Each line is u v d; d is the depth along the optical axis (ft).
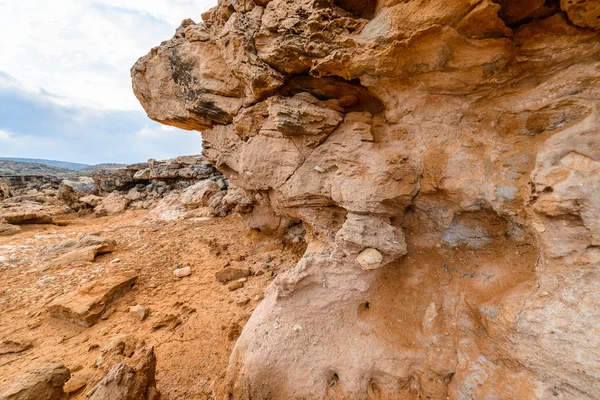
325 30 12.35
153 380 12.02
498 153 11.06
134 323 18.98
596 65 8.80
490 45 9.93
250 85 16.55
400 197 13.16
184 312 19.79
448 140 12.40
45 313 20.63
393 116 13.60
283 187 17.19
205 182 62.49
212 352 15.79
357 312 13.39
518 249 11.37
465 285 12.13
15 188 100.89
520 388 9.01
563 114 9.58
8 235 43.14
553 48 9.45
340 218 16.67
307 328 12.69
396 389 11.34
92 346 16.56
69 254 30.68
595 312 7.79
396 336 12.17
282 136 16.66
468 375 10.27
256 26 14.64
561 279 8.57
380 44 11.22
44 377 10.89
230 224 42.65
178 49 20.79
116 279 23.39
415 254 14.23
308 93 15.84
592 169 7.88
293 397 11.32
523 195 10.14
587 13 8.20
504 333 9.68
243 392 11.65
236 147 22.95
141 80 25.32
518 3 9.42
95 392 10.02
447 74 11.26
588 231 7.95
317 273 13.38
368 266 12.37
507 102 10.94
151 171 80.43
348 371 11.55
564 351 8.18
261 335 12.64
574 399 8.02
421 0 9.81
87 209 68.23
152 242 35.94
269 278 23.66
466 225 12.97
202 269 26.66
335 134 15.16
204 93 20.51
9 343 16.87
